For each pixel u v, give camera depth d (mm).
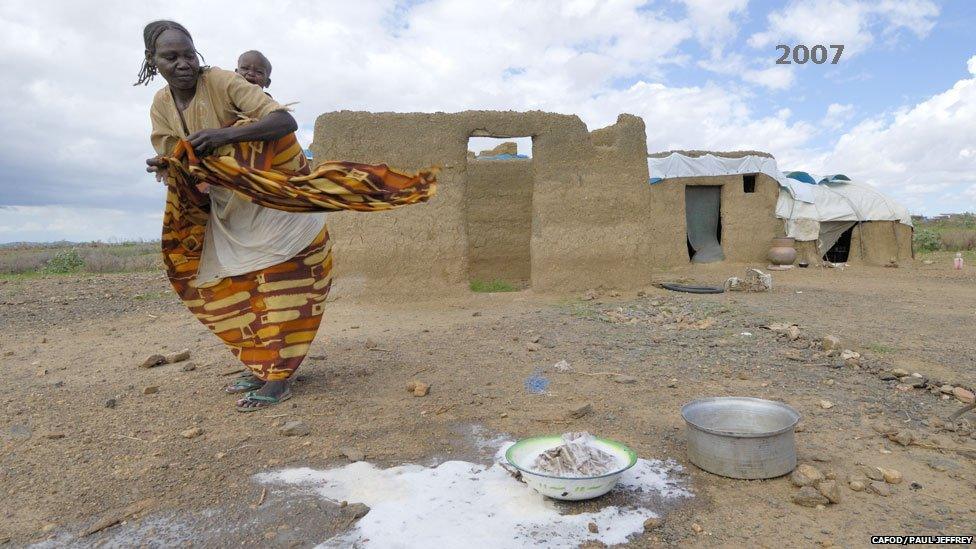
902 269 16984
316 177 3936
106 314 10406
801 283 13891
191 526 3119
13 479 3664
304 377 5809
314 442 4195
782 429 3555
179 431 4426
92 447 4141
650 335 7629
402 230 10648
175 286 4898
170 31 4008
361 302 10508
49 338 8297
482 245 14164
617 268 11828
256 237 4742
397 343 7305
